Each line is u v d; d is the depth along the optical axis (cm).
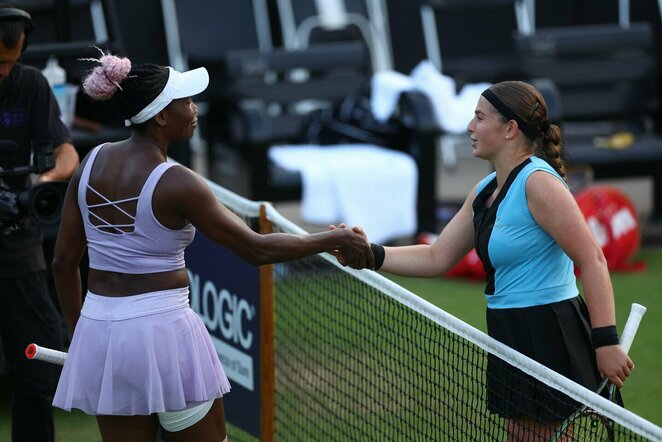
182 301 1249
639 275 2944
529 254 1287
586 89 3556
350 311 2228
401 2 3925
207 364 1261
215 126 3300
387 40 4081
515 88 1302
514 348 1309
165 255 1232
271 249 1262
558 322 1291
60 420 2050
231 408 1795
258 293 1670
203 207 1215
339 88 3325
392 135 3253
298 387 1808
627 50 3522
